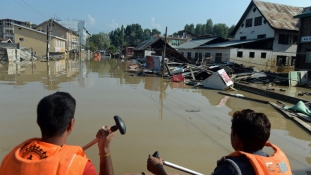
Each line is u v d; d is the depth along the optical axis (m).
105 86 13.36
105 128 1.92
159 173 2.00
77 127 6.36
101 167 1.86
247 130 1.76
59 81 14.42
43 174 1.39
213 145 5.66
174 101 10.30
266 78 18.80
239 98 11.65
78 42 74.25
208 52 32.28
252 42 28.25
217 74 14.20
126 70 24.34
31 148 1.52
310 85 17.09
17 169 1.43
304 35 21.52
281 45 29.00
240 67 22.14
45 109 1.55
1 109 7.72
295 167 4.80
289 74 17.39
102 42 103.50
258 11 30.81
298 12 32.59
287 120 8.05
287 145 5.95
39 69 21.58
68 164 1.44
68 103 1.62
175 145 5.54
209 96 11.91
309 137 6.54
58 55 44.72
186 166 4.61
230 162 1.66
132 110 8.35
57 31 56.31
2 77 15.19
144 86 14.24
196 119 7.71
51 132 1.55
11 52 28.95
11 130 5.97
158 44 39.59
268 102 10.57
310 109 9.25
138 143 5.53
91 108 8.30
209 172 4.44
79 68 24.61
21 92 10.54
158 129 6.55
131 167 4.45
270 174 1.63
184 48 38.22
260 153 1.79
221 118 7.99
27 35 41.38
